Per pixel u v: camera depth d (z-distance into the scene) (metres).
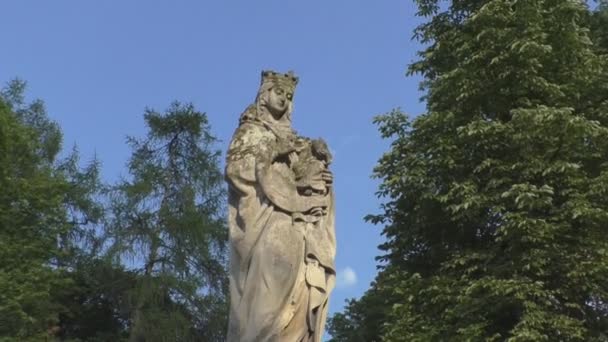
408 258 24.05
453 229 23.14
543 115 20.30
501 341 20.56
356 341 33.69
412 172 22.36
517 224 19.78
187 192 36.88
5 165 28.30
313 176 8.93
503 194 20.28
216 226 36.53
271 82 9.40
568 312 20.61
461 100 22.59
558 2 22.81
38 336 28.31
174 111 39.28
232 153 8.92
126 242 35.53
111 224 36.22
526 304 19.25
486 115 23.09
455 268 21.55
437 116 22.36
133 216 36.47
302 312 8.52
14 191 29.19
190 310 35.56
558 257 20.06
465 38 23.31
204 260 36.09
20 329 26.81
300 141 9.17
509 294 19.78
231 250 8.73
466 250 21.42
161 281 34.59
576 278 19.77
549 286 20.42
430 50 24.39
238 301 8.50
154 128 38.91
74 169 38.19
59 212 30.77
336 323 36.38
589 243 20.11
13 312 25.95
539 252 19.77
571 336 19.14
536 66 21.83
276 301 8.37
